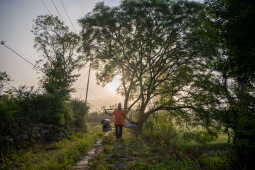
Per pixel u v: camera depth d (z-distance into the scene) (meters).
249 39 4.39
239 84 5.97
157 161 6.17
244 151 5.30
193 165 6.09
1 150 5.95
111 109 15.31
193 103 12.24
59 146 8.09
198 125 11.57
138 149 8.04
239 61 4.87
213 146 10.60
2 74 9.32
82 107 15.74
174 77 15.28
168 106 14.49
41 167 5.08
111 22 15.27
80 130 13.69
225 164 5.91
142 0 14.31
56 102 10.95
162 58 16.55
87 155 6.80
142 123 16.00
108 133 13.18
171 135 12.55
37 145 7.84
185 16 14.03
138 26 15.38
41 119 9.71
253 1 4.20
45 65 18.83
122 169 5.15
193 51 14.56
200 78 12.09
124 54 17.08
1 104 7.09
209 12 5.43
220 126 7.08
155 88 16.55
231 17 4.71
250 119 5.06
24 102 9.14
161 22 14.84
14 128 7.16
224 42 5.38
